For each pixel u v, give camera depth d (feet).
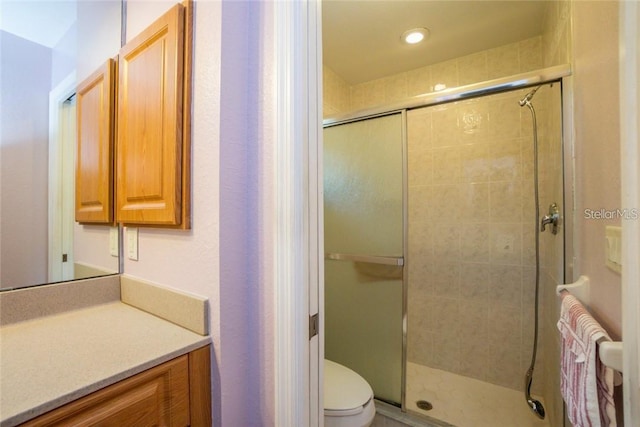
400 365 5.43
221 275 2.56
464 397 5.82
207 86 2.67
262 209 2.72
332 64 6.94
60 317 3.07
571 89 3.72
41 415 1.69
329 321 6.20
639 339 1.54
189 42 2.79
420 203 7.02
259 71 2.78
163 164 2.85
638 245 1.54
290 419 2.51
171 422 2.30
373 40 6.01
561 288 3.26
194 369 2.47
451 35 5.86
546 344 5.38
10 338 2.56
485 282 6.34
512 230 6.06
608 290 2.52
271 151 2.66
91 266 3.47
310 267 2.58
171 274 2.99
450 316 6.71
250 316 2.79
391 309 5.53
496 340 6.23
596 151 2.85
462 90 4.65
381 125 5.49
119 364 2.13
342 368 4.73
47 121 3.21
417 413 5.25
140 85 3.15
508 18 5.35
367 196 5.66
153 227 3.17
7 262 2.93
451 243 6.68
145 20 3.41
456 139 6.59
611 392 2.04
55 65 3.28
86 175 3.43
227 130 2.61
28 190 3.07
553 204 4.73
